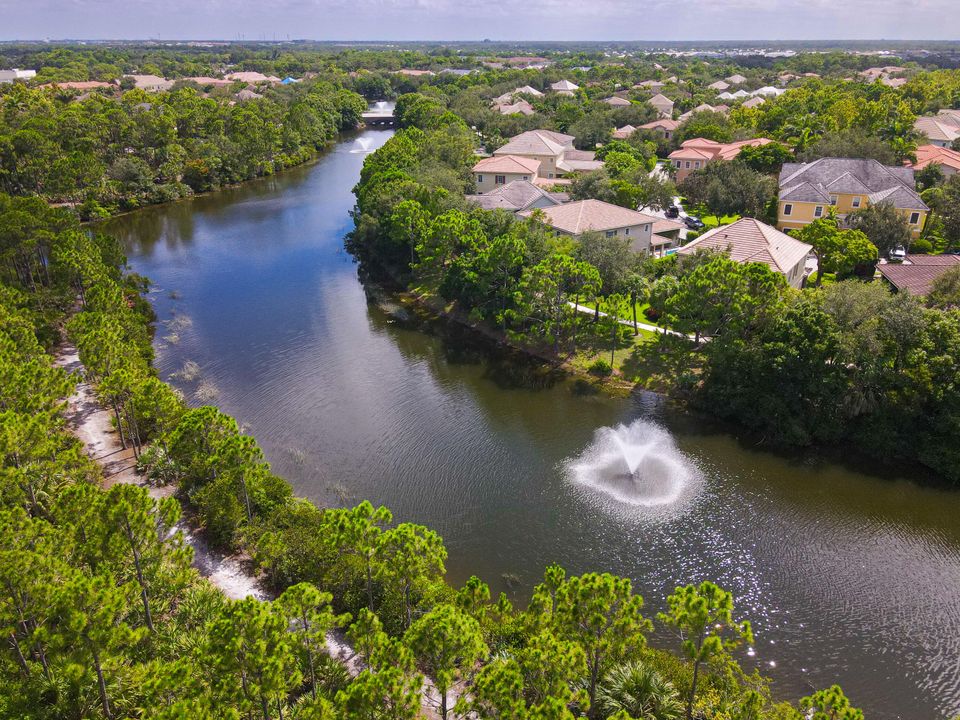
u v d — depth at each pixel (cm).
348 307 7812
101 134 12681
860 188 8994
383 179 9631
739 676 2841
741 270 5594
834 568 3853
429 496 4503
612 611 2748
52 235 6906
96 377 5356
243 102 19012
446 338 7038
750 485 4584
